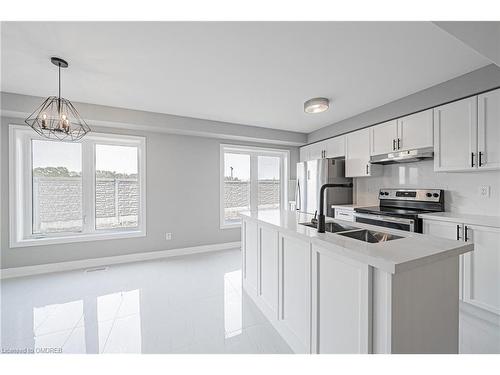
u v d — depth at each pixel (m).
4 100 2.70
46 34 1.70
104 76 2.35
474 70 2.22
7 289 2.65
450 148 2.44
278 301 1.92
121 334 1.89
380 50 1.89
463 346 1.69
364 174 3.51
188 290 2.67
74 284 2.80
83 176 3.48
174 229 3.98
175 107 3.26
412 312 1.08
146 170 3.77
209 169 4.26
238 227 4.52
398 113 2.95
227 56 1.99
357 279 1.18
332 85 2.56
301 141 4.70
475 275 2.07
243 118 3.77
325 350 1.39
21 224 3.13
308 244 1.53
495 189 2.43
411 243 1.28
